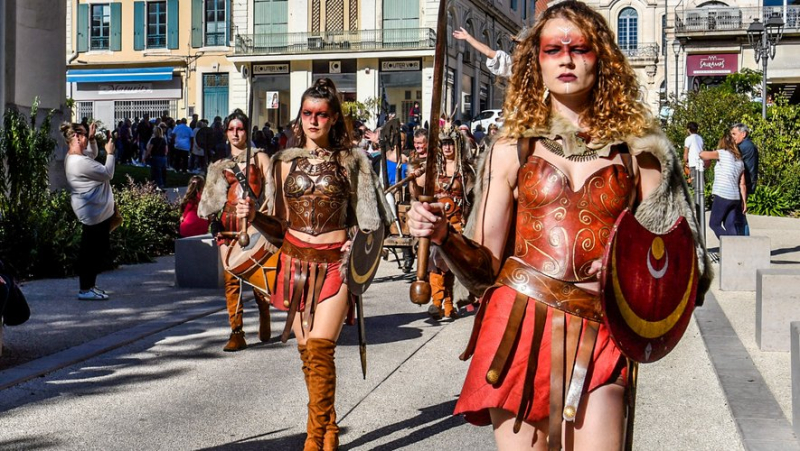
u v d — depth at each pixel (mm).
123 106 46469
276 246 4789
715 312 8383
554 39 2699
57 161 15320
